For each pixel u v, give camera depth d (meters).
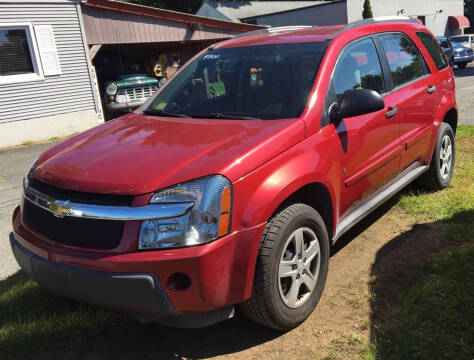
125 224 2.34
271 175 2.64
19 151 10.59
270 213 2.57
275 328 2.78
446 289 2.93
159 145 2.80
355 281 3.34
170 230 2.31
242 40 4.17
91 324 3.02
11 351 2.76
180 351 2.75
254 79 3.52
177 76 4.09
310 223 2.87
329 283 3.35
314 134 3.03
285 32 4.11
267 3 41.66
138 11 14.34
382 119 3.71
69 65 12.37
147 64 18.58
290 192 2.69
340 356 2.56
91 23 13.34
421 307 2.82
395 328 2.69
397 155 4.01
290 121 2.97
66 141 3.30
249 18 36.09
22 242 2.71
